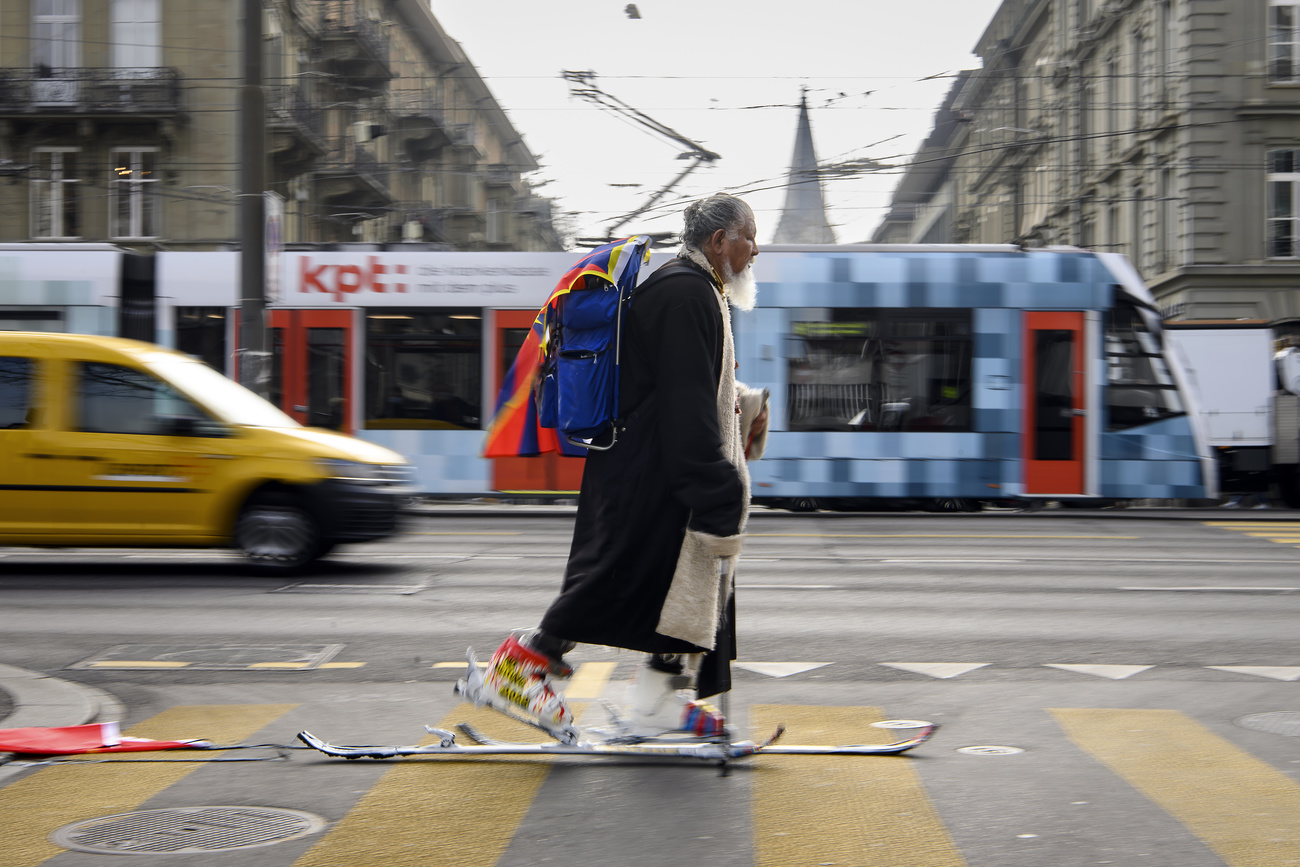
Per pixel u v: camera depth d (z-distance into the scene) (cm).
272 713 546
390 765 436
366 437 1706
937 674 637
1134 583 1009
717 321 404
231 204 2958
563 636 411
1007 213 4725
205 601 893
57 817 381
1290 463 2011
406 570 1073
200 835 361
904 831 362
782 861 336
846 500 1828
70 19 2944
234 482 1005
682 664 443
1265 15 2855
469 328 1712
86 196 2962
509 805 386
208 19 2944
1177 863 336
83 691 575
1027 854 343
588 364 403
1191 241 2870
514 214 5481
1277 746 477
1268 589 975
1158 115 3058
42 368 999
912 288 1689
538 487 1692
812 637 749
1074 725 516
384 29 4025
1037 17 4322
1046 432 1677
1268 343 2048
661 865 333
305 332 1717
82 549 1189
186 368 1045
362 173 3488
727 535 390
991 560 1166
